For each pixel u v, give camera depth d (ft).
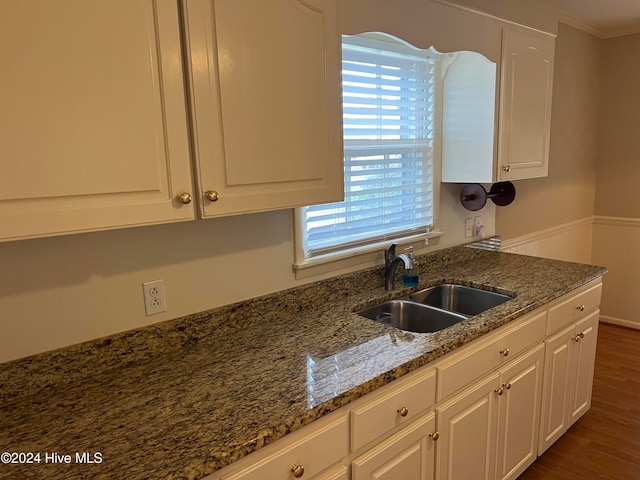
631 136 12.16
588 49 11.80
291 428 3.59
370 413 4.24
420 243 7.93
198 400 3.94
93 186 3.37
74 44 3.18
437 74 7.70
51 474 3.07
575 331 7.48
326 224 6.53
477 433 5.61
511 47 7.57
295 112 4.55
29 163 3.09
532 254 11.16
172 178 3.77
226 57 3.95
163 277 4.93
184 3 3.65
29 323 4.15
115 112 3.41
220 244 5.35
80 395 4.11
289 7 4.36
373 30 5.74
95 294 4.50
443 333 5.18
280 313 5.94
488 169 7.58
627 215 12.53
